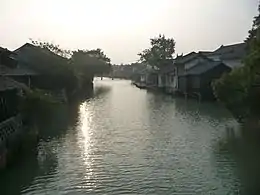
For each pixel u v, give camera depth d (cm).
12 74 4059
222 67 5425
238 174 1767
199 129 2978
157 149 2305
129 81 15762
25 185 1667
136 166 1934
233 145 2361
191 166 1916
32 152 2264
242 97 2475
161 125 3244
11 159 2058
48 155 2189
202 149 2278
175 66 7431
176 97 6406
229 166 1900
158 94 7362
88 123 3391
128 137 2703
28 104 2936
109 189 1600
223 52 7388
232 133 2750
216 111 4147
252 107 2459
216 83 2900
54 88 5109
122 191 1572
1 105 2256
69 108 4675
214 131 2864
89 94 7331
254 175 1748
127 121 3516
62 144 2483
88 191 1580
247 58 2480
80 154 2206
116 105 5088
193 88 5784
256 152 2169
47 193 1568
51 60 5172
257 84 2289
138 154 2184
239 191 1548
